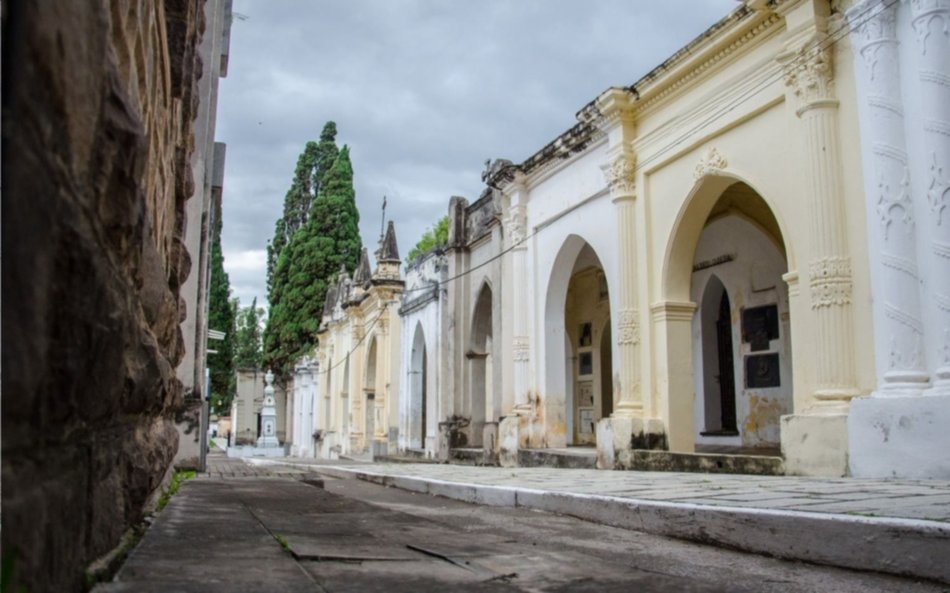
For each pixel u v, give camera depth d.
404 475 12.57
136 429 3.39
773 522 4.87
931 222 8.67
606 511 6.58
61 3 1.40
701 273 17.98
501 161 20.00
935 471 8.21
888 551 4.20
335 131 52.25
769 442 15.84
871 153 9.49
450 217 23.72
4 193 1.19
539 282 18.33
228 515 5.21
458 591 2.86
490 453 19.30
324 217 46.97
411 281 29.39
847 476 9.13
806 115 10.31
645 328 14.23
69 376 1.58
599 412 22.08
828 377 9.75
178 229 6.12
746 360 16.62
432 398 26.08
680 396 13.63
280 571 2.95
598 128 15.41
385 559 3.57
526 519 6.98
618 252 14.79
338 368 40.53
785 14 10.67
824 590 3.74
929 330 8.72
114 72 1.92
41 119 1.33
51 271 1.42
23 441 1.37
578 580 3.37
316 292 46.38
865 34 9.55
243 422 59.28
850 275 9.77
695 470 11.83
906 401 8.55
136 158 2.09
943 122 8.59
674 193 13.66
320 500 7.18
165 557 2.99
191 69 5.52
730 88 12.12
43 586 1.53
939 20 8.70
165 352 4.62
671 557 4.79
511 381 18.88
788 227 10.84
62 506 1.72
